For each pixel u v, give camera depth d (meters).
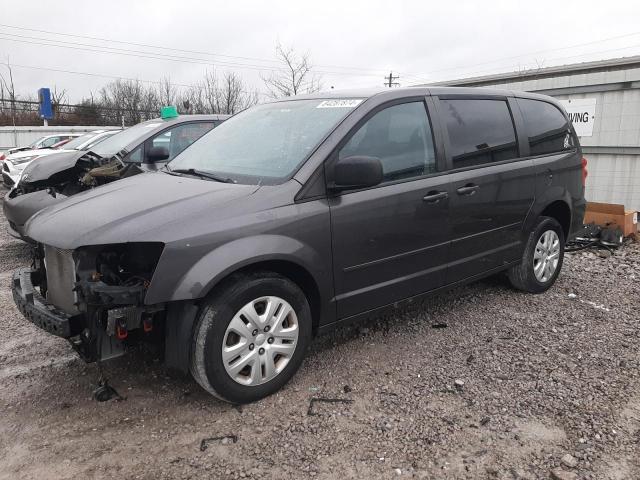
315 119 3.63
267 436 2.84
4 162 12.98
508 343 3.91
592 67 8.69
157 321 2.97
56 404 3.17
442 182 3.85
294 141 3.52
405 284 3.75
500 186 4.29
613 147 8.31
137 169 5.31
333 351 3.80
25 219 5.74
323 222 3.21
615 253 6.52
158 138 6.51
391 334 4.09
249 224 2.96
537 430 2.85
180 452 2.72
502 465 2.59
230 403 3.13
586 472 2.52
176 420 3.00
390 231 3.55
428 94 3.97
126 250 2.97
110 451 2.73
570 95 8.76
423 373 3.47
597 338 3.98
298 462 2.63
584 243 6.74
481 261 4.29
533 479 2.49
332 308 3.38
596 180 8.58
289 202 3.12
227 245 2.88
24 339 4.08
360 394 3.23
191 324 2.87
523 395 3.19
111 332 2.72
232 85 39.84
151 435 2.86
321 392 3.26
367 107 3.56
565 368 3.51
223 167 3.64
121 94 44.22
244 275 3.03
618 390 3.23
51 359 3.74
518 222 4.56
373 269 3.53
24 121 36.56
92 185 5.54
